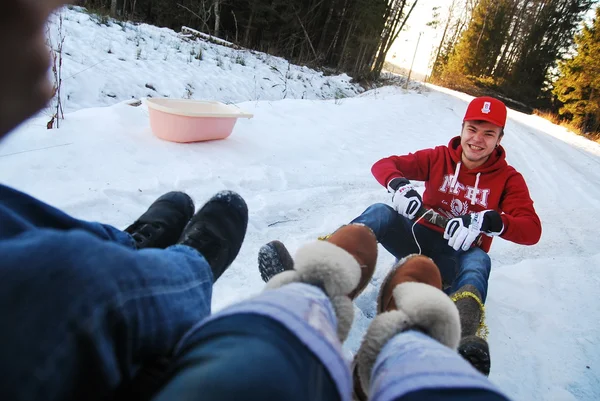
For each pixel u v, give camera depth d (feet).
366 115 21.43
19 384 1.06
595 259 8.79
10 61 1.21
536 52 98.58
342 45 65.16
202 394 1.29
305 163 11.89
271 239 7.43
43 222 1.96
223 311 1.89
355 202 9.82
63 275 1.24
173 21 49.93
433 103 35.45
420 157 6.97
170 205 4.33
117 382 1.45
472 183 6.41
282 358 1.56
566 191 15.44
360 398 2.77
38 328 1.13
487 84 95.30
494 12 98.17
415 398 1.84
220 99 26.27
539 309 6.53
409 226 6.25
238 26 54.44
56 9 1.31
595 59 58.39
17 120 1.31
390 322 2.70
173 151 9.98
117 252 1.59
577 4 98.27
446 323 2.67
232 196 4.09
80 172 7.91
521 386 4.88
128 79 21.89
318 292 2.43
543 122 53.83
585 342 5.82
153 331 1.71
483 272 5.25
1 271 1.15
